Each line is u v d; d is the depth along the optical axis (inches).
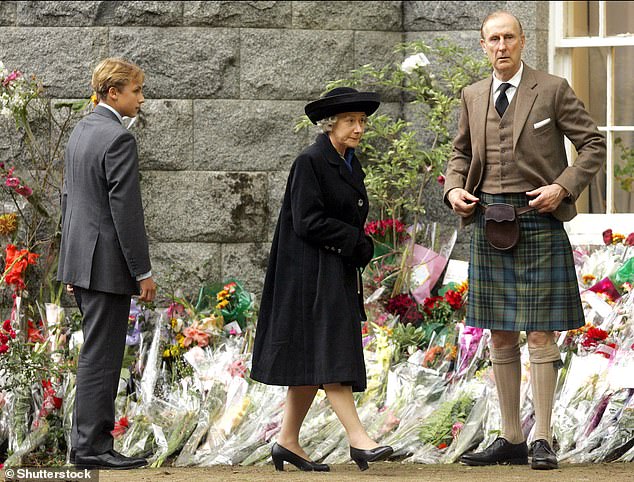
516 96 395.9
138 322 504.1
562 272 393.1
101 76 406.9
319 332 374.6
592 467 394.6
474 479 358.6
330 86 550.9
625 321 458.3
